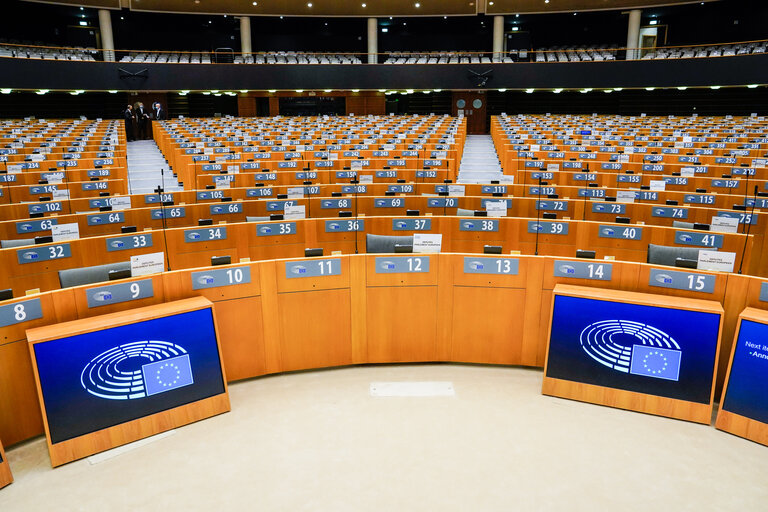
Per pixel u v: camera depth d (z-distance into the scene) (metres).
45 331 3.72
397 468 3.56
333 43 32.28
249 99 28.08
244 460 3.68
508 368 4.97
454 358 5.04
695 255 5.67
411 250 5.00
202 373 4.18
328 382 4.74
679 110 26.78
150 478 3.52
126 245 6.86
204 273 4.43
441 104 29.05
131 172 16.88
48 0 23.83
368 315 4.94
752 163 12.54
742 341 3.86
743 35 27.77
